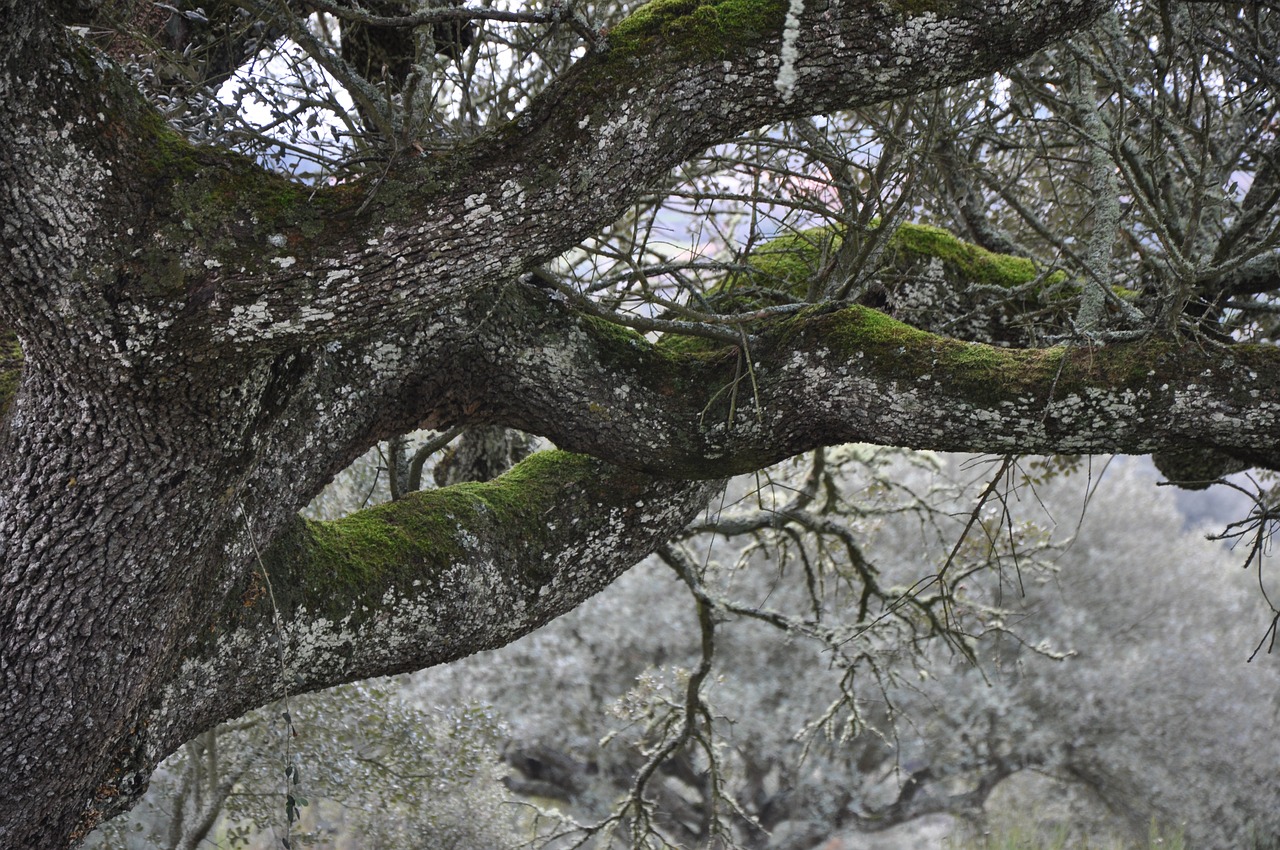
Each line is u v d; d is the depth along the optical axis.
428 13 1.68
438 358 2.38
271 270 1.62
